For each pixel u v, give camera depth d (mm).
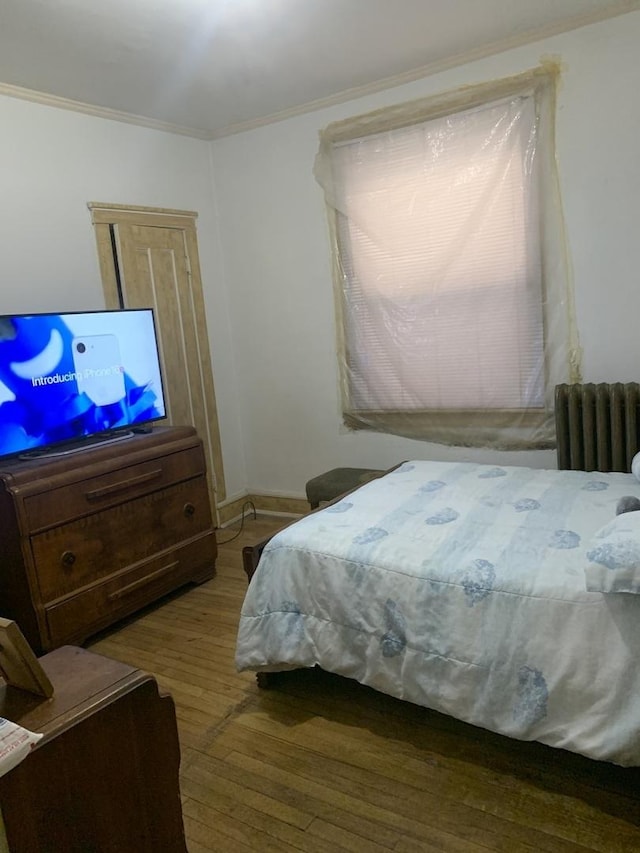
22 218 3039
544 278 3188
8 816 1021
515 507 2291
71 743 1109
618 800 1690
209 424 4125
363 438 3904
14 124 2994
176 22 2484
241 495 4418
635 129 2869
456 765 1883
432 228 3422
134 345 3182
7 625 1099
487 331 3385
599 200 2998
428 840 1622
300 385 4070
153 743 1266
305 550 2172
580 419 3066
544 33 2934
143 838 1263
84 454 2760
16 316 2637
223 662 2564
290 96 3469
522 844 1583
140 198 3625
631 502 1969
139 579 2936
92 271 3367
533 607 1727
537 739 1698
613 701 1579
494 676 1759
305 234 3840
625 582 1554
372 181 3549
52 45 2596
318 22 2582
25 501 2463
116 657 2660
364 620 2016
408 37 2852
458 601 1845
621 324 3057
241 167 3992
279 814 1751
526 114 3076
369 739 2033
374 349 3740
